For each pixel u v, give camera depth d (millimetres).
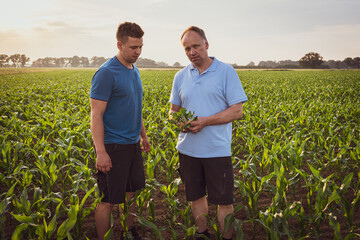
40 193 2723
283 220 2438
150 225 2361
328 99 12969
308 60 123938
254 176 3125
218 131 2414
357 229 2809
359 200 3354
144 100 12055
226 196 2436
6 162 3867
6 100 11547
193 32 2291
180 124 2379
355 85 20391
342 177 4293
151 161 3357
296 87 19422
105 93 2256
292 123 6770
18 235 2033
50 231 2076
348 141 4520
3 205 2467
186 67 2643
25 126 5871
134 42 2209
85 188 3107
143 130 2957
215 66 2408
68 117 7148
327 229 2963
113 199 2428
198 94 2447
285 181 2777
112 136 2391
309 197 2969
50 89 18000
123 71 2338
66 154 4020
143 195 2939
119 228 3055
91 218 3277
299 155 3746
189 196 2586
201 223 2654
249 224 3154
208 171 2463
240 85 2412
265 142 5270
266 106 10312
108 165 2309
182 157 2611
